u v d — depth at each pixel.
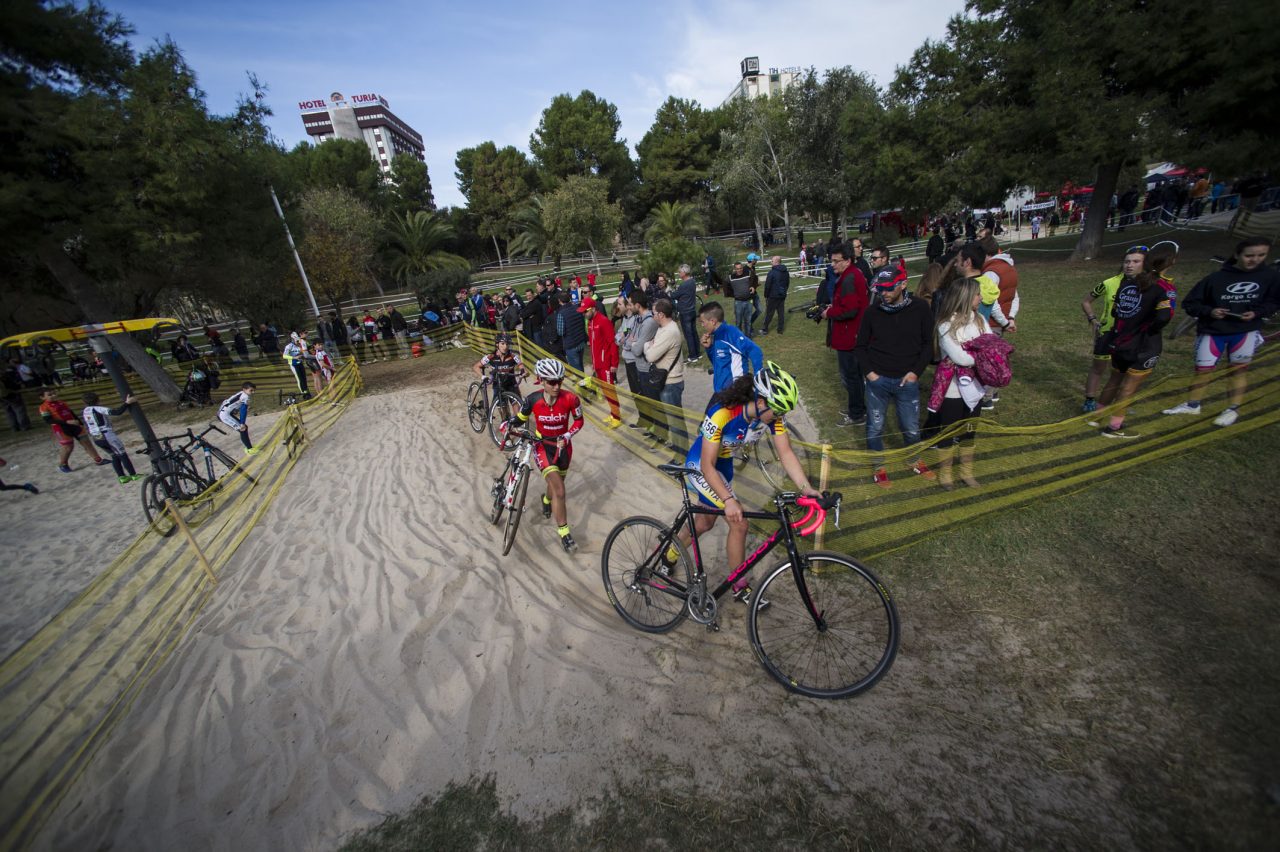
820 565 3.65
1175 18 10.98
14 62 10.94
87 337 6.25
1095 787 2.27
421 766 2.84
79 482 9.10
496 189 55.06
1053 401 5.78
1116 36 11.60
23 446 12.32
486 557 4.87
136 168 11.65
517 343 13.50
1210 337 4.62
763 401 2.90
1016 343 7.77
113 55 12.13
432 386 13.19
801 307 13.62
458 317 21.61
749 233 49.31
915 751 2.53
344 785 2.79
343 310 34.56
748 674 3.12
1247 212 13.95
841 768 2.50
